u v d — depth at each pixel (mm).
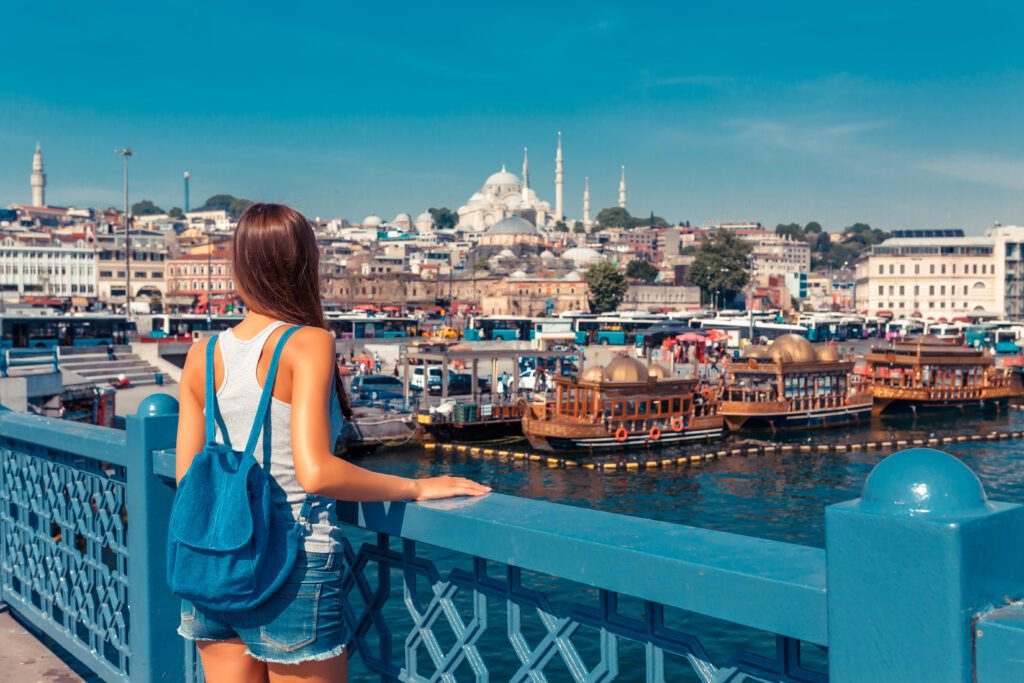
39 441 5523
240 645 3006
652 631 2572
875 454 50188
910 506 1958
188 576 2750
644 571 2465
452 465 45969
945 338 80625
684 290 189625
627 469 44875
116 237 181625
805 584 2145
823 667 15945
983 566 1905
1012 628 1819
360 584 3631
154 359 65375
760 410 57219
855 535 2027
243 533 2705
